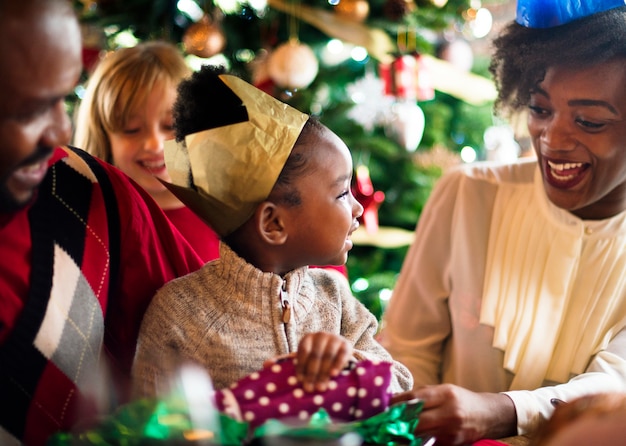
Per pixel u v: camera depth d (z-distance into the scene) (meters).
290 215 0.92
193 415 0.67
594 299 1.21
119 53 1.47
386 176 2.49
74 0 1.91
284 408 0.74
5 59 0.67
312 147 0.91
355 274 2.41
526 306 1.24
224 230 0.94
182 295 0.92
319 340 0.78
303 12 2.06
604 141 1.11
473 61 2.48
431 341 1.37
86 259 0.90
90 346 0.88
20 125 0.69
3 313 0.82
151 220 1.01
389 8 2.07
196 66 2.03
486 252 1.31
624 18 1.08
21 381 0.82
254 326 0.90
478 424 0.91
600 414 0.68
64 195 0.91
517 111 1.25
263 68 2.01
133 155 1.42
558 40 1.12
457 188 1.36
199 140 0.90
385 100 2.32
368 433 0.71
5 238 0.83
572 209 1.20
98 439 0.66
